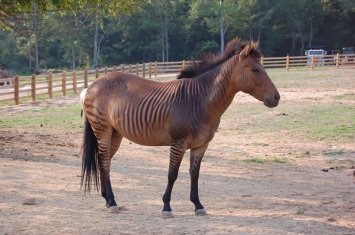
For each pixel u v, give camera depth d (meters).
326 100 32.12
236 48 9.31
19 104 33.91
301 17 95.56
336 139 20.36
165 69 61.38
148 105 9.37
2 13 20.12
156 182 13.02
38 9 20.80
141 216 9.52
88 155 10.23
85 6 24.41
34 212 9.73
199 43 98.50
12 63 92.19
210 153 18.14
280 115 26.64
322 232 8.61
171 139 9.25
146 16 92.75
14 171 13.84
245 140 20.69
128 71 52.59
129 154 17.66
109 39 99.00
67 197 11.11
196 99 9.14
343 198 11.58
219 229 8.61
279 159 17.05
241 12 90.25
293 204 10.84
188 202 10.85
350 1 89.25
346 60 64.50
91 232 8.42
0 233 8.34
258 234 8.36
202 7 89.88
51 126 24.17
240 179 13.77
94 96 10.05
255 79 8.94
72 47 91.94
